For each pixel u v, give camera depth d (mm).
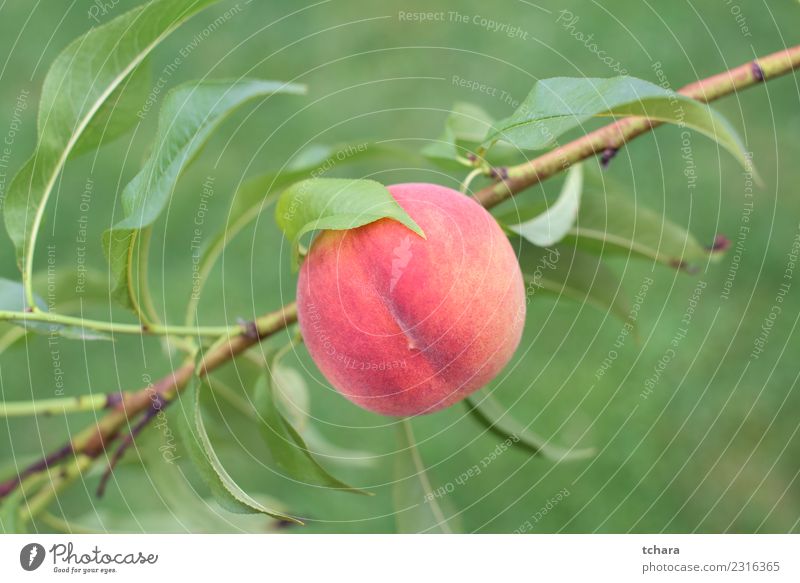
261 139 1527
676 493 1251
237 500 775
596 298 878
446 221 778
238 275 1438
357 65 1586
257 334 831
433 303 771
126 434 900
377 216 764
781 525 1203
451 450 1330
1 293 835
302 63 1586
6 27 1652
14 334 893
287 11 1639
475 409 878
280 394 884
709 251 885
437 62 1579
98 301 916
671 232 881
